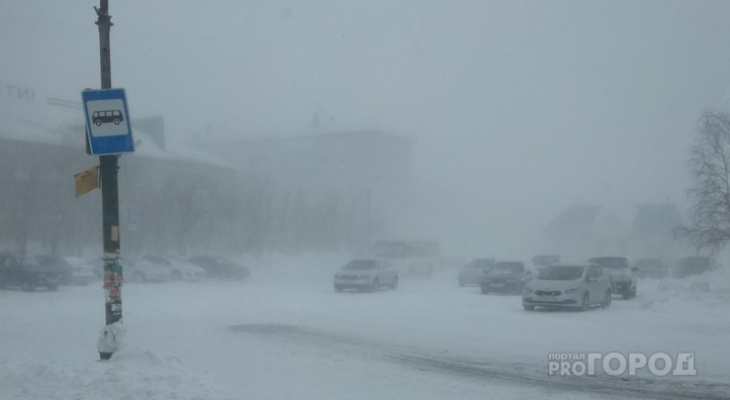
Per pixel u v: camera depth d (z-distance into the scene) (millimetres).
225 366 12266
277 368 12156
